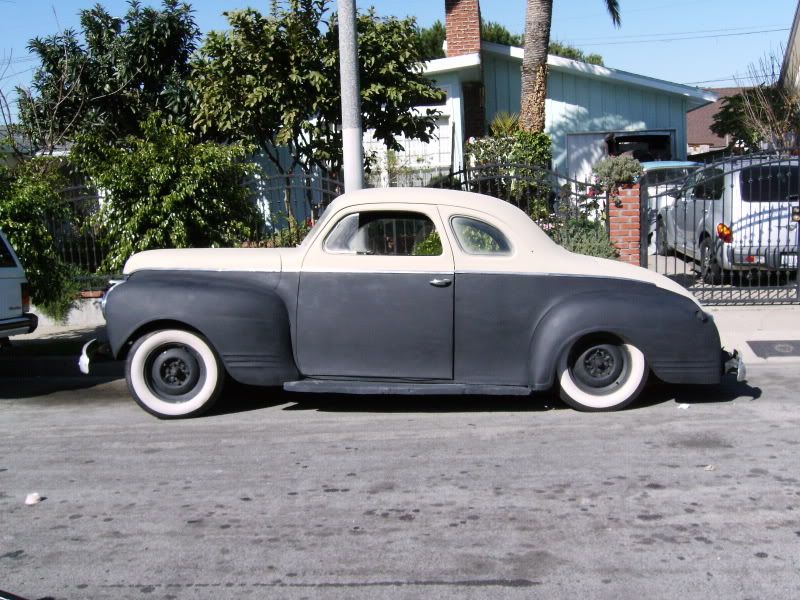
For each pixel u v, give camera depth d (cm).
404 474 532
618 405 667
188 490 514
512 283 650
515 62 1961
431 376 660
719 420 640
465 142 1792
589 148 1944
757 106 2064
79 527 459
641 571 389
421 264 654
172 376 682
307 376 673
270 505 485
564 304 646
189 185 973
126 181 979
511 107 1978
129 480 536
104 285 1123
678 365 655
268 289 671
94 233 1120
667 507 466
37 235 976
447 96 1773
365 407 711
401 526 449
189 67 1494
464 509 471
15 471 561
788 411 662
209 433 642
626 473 523
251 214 1080
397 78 1223
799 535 425
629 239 1073
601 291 653
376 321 657
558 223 1106
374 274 657
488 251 656
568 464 543
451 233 657
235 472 546
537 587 377
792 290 1092
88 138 1053
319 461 564
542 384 649
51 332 1077
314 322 664
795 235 1078
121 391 812
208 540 438
